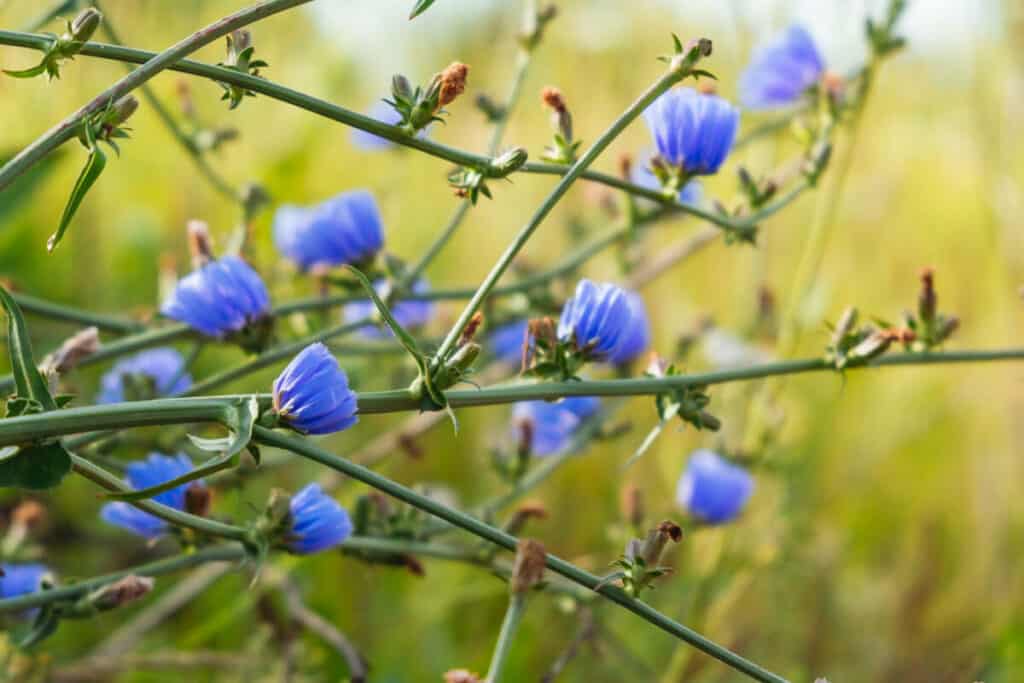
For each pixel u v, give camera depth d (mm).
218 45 1253
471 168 711
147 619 902
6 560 799
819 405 1126
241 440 667
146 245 1202
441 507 694
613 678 946
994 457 1143
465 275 1396
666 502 1040
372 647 938
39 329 930
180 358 856
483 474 1078
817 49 902
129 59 686
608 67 1449
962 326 1282
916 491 1180
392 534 790
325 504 723
